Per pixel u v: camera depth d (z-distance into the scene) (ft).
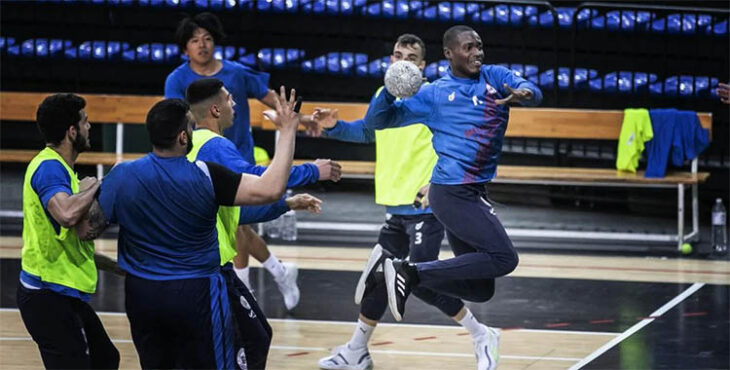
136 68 52.34
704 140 41.52
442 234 26.11
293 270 30.96
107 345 19.76
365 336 25.39
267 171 17.88
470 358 26.50
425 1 50.03
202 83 21.30
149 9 51.88
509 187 52.31
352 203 50.98
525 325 29.71
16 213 44.50
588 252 41.06
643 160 48.42
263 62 51.39
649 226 46.21
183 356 18.33
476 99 22.16
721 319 30.17
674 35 48.62
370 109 22.45
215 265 18.31
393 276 22.26
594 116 42.50
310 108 43.50
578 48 49.26
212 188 17.85
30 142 53.83
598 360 25.94
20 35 52.26
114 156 44.47
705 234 44.86
